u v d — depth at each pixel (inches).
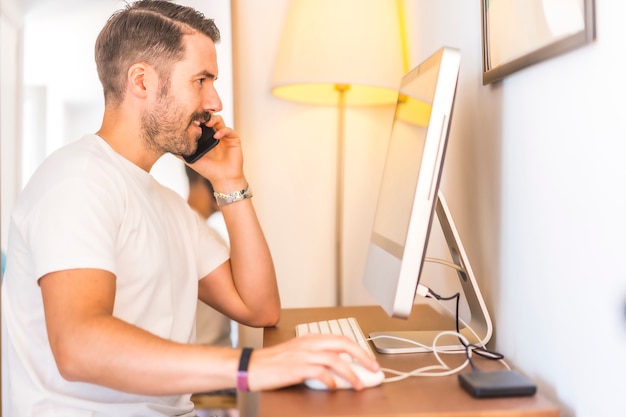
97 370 33.4
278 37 84.0
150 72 46.7
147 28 46.7
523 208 41.3
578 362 34.2
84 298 35.9
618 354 30.0
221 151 57.4
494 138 46.6
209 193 79.9
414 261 35.6
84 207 39.3
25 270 42.8
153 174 79.9
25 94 84.4
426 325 53.7
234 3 83.5
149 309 45.7
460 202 55.6
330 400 31.6
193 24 48.3
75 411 41.6
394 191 43.9
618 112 29.4
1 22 83.9
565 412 35.8
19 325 43.4
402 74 73.4
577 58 33.5
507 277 44.3
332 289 85.9
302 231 85.4
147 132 47.5
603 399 31.6
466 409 30.3
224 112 82.1
